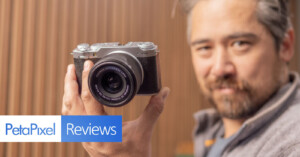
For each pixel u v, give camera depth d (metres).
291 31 0.63
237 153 0.57
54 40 0.83
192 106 1.60
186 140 1.55
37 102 0.81
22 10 0.77
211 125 0.85
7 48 0.74
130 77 0.39
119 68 0.39
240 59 0.58
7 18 0.73
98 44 0.48
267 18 0.57
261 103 0.59
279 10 0.58
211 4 0.61
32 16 0.79
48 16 0.83
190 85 1.59
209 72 0.63
